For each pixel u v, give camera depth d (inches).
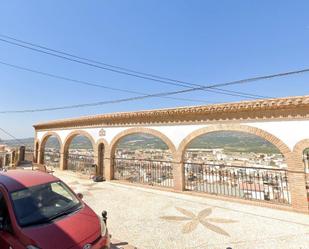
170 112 416.5
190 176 423.8
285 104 301.4
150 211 301.9
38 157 813.2
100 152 561.9
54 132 732.7
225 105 354.0
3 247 139.0
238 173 376.5
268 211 298.0
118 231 237.0
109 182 505.7
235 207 317.4
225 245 206.1
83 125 613.6
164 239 218.4
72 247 132.5
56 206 173.5
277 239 217.3
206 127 376.8
